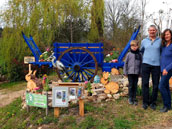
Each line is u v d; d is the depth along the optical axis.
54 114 3.30
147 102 3.43
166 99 3.18
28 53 9.57
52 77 6.77
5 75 10.27
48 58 5.33
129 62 3.55
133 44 3.48
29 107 3.96
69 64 5.22
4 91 7.28
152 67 3.24
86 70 5.32
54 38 10.30
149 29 3.23
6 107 4.83
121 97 4.04
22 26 9.44
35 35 9.29
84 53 5.03
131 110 3.36
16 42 9.34
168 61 3.00
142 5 8.55
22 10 9.38
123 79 4.67
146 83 3.36
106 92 4.06
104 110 3.44
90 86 4.00
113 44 12.35
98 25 10.87
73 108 3.63
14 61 9.40
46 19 9.33
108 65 4.99
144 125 2.76
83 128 2.79
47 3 9.38
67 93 3.20
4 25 9.43
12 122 3.63
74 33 11.37
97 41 11.16
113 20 15.91
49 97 3.86
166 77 3.07
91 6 10.26
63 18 9.63
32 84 4.12
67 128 2.88
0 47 9.73
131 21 13.42
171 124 2.68
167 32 2.98
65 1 9.62
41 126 3.08
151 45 3.22
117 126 2.78
